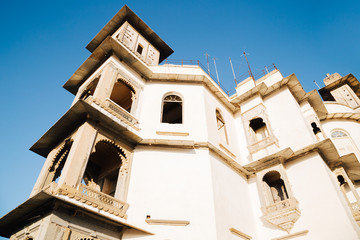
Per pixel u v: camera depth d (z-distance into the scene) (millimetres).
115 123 11812
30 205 8930
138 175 11781
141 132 13281
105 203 10016
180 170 12148
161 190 11391
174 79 16219
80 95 15188
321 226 11680
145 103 14852
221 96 17344
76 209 8922
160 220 10391
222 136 16484
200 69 17250
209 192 11430
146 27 19312
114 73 14078
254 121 17516
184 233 10156
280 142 15219
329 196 12172
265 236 12961
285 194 14039
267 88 17250
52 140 12883
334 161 14688
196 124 14094
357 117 19953
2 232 10703
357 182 16719
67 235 8438
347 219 11148
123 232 10250
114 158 13695
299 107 16781
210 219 10586
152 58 19109
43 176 11789
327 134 19688
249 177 15391
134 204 10836
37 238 8086
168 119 20188
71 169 9664
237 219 12320
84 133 10867
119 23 18953
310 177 13289
